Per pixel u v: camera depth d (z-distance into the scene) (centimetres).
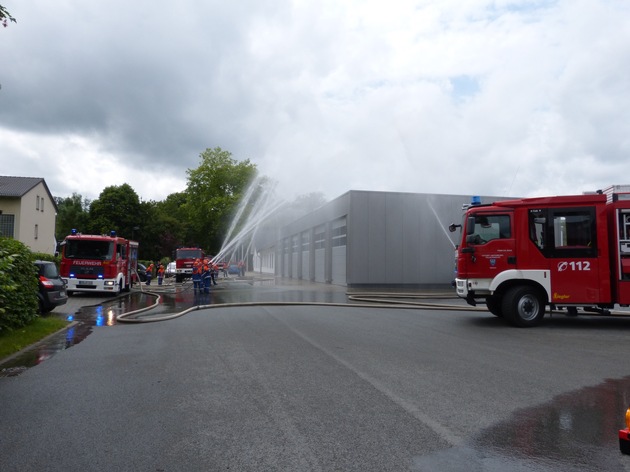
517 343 970
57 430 484
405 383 651
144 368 754
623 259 1173
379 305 1795
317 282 3772
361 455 416
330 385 641
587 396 594
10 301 1059
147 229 7094
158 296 2264
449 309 1695
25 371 746
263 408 545
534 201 1223
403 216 2988
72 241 2278
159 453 424
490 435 464
